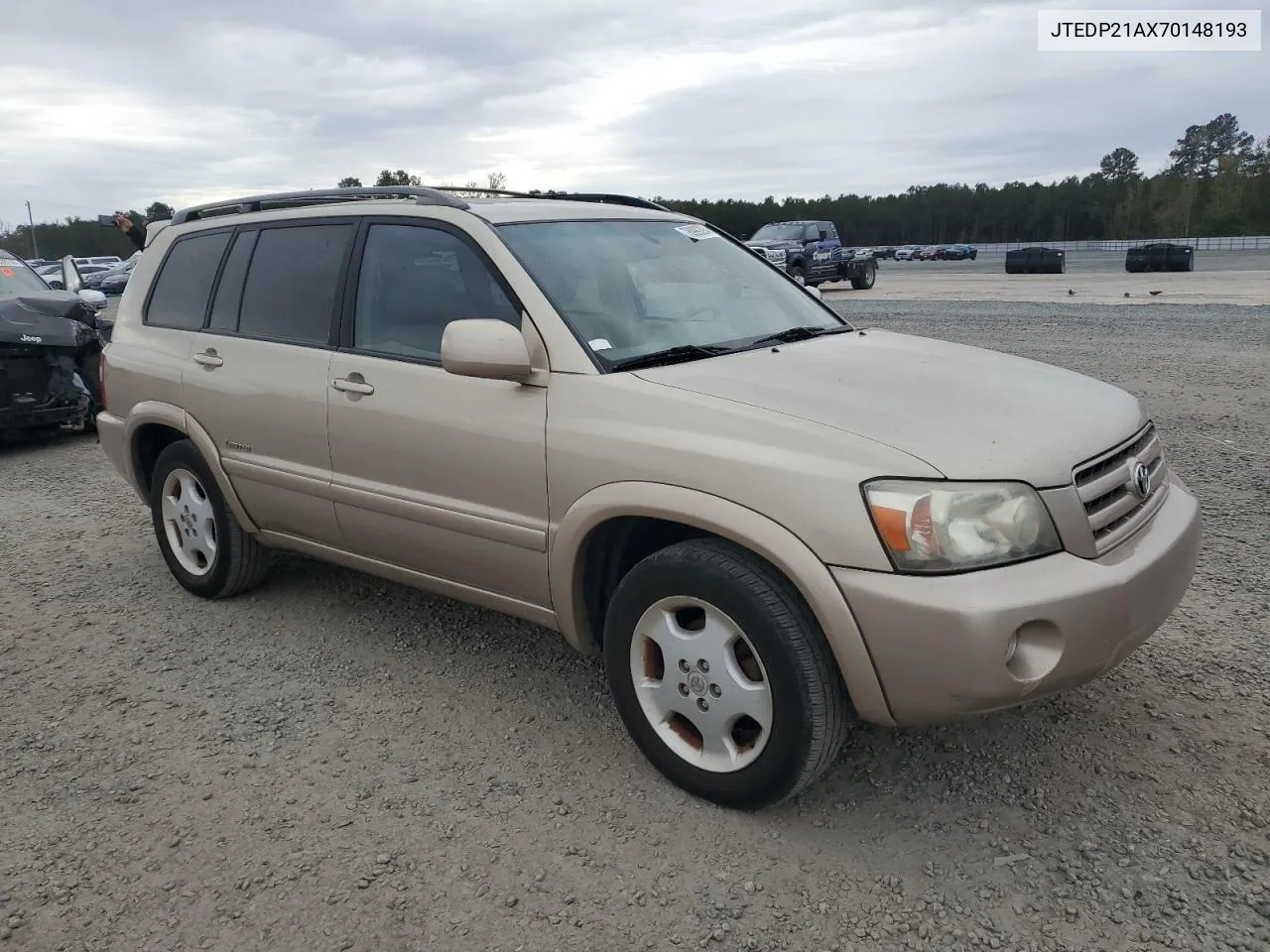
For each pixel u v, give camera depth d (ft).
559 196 15.28
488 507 11.01
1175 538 9.62
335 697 12.34
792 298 13.67
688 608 9.84
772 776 9.12
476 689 12.45
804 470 8.61
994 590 8.13
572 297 11.07
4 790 10.44
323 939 8.16
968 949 7.83
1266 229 330.95
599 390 10.07
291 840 9.46
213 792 10.29
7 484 24.62
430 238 12.04
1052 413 9.66
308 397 12.82
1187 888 8.41
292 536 14.06
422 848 9.29
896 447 8.59
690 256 13.20
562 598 10.60
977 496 8.36
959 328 47.47
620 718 11.10
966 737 10.88
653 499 9.36
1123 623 8.68
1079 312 53.83
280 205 14.69
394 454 11.83
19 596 16.28
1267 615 13.66
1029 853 8.95
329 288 13.05
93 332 29.76
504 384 10.80
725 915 8.29
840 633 8.45
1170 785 9.86
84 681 13.01
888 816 9.57
